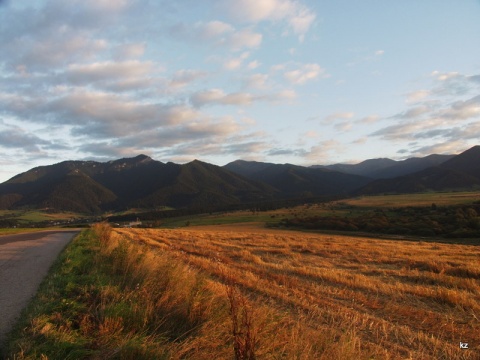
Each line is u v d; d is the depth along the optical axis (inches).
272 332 201.6
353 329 236.2
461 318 289.1
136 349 169.9
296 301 313.4
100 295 263.4
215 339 192.5
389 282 433.7
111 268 379.6
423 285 431.2
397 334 243.4
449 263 612.7
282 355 178.2
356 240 1364.4
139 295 256.1
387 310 305.1
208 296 249.9
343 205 5147.6
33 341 177.8
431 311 307.1
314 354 170.4
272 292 340.8
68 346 173.0
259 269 486.0
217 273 423.8
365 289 388.8
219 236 1264.8
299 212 4367.6
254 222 3511.3
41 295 269.9
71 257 475.2
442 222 2197.3
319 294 354.3
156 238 1082.1
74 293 278.1
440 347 223.1
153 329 210.1
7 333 194.7
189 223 3708.2
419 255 765.9
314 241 1189.1
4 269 401.1
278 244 957.2
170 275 294.7
